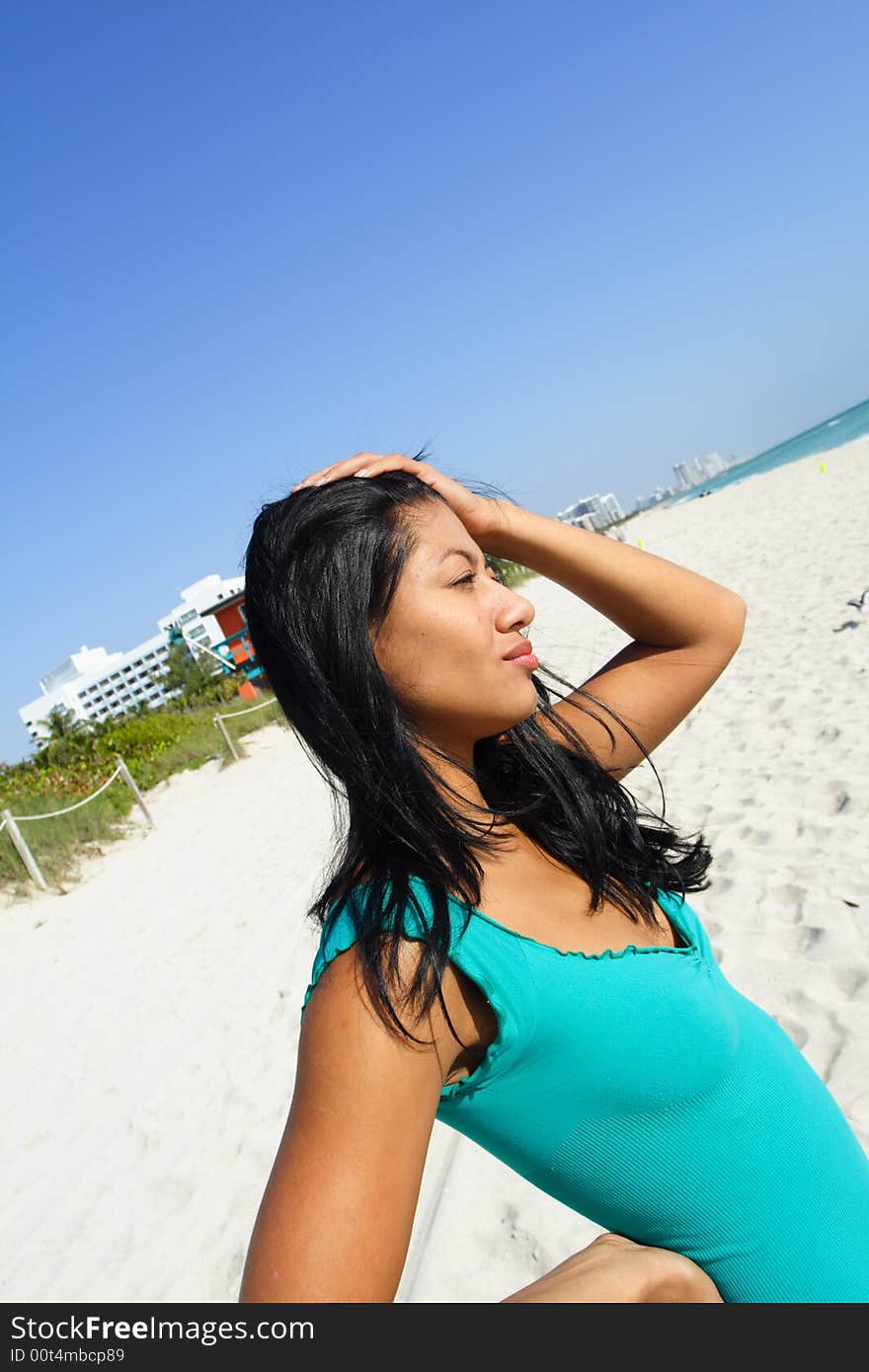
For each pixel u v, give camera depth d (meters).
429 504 1.12
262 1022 5.20
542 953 0.93
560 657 14.70
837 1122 1.12
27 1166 4.62
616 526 66.75
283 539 1.06
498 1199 3.04
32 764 18.91
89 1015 6.38
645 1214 0.97
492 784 1.21
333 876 1.02
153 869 10.41
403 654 1.05
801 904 4.16
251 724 19.52
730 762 6.64
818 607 11.02
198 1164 4.04
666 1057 0.94
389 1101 0.81
